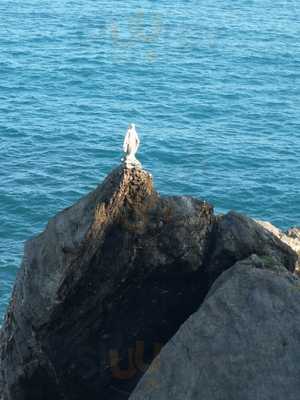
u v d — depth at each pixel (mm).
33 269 21219
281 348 18094
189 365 18250
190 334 18688
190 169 68500
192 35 119625
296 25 133375
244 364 17906
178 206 21734
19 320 21484
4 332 22281
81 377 21734
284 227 59625
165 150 72062
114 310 21578
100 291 21062
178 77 97375
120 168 21047
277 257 22438
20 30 116312
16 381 21688
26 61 100125
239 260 21984
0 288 49250
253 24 131125
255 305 18922
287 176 68438
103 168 68250
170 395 17969
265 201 63406
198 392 17750
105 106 84688
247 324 18578
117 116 81688
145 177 21156
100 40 113312
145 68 99750
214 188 65188
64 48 107750
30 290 21078
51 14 128375
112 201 20734
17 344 21578
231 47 114688
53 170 66750
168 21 127938
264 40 120688
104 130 77000
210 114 84438
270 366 17812
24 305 21188
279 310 18812
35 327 21078
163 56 106062
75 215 21094
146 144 73062
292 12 144250
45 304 20719
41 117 79875
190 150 72500
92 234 20531
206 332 18594
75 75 95375
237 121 82938
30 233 56469
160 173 67438
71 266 20547
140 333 22031
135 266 21281
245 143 75750
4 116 79312
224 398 17469
